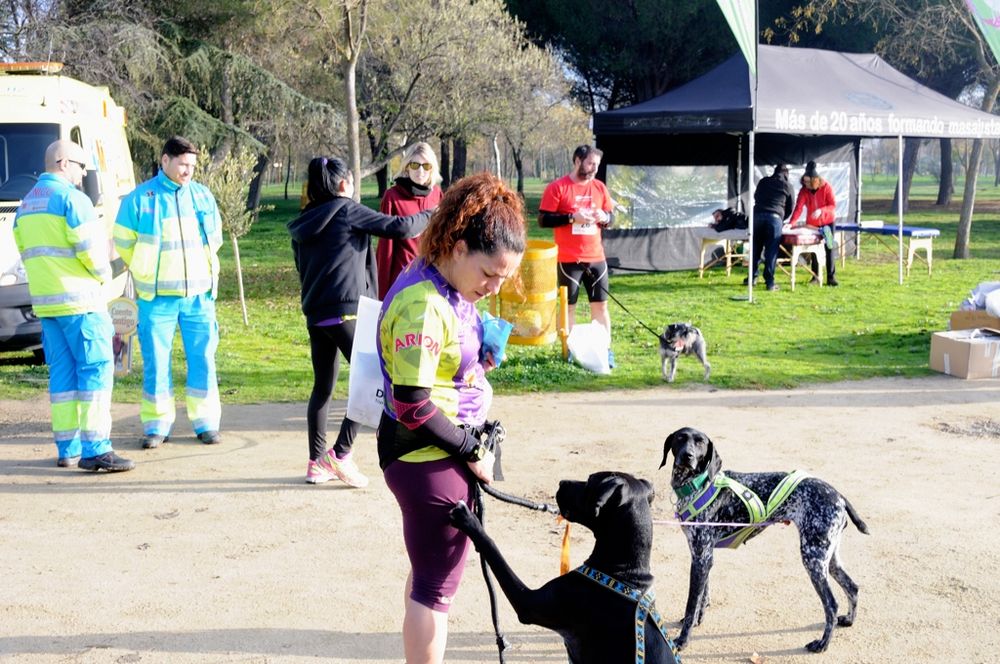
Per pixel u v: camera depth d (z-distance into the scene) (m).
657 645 3.05
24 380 9.61
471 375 3.32
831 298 15.40
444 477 3.24
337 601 4.77
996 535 5.70
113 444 7.42
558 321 10.49
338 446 6.31
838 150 20.23
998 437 7.78
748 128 14.44
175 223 7.10
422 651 3.36
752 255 15.56
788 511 4.39
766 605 4.82
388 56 22.44
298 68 27.02
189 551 5.36
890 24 29.88
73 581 4.95
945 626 4.59
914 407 8.76
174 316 7.27
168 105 23.97
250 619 4.57
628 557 3.10
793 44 33.50
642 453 7.28
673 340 9.58
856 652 4.34
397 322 3.10
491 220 3.05
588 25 34.53
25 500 6.15
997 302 10.72
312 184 6.11
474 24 22.52
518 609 3.11
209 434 7.45
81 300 6.52
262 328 13.16
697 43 34.19
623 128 16.23
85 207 6.47
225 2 24.28
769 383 9.68
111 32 22.98
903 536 5.68
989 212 38.09
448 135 24.12
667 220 19.03
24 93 11.32
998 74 20.34
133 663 4.14
